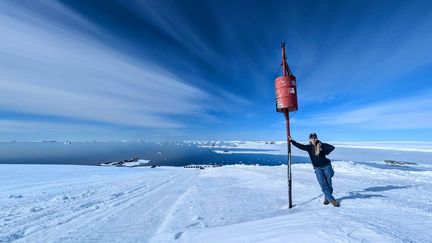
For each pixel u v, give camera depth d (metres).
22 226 4.34
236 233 3.15
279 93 4.98
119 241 3.51
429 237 2.47
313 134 4.83
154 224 4.38
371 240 2.29
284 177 10.68
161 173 19.28
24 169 22.66
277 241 2.59
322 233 2.54
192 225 4.09
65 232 3.97
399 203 4.47
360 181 8.98
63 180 13.24
